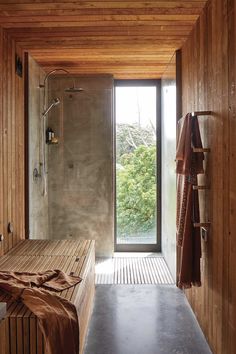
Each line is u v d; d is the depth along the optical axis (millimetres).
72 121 5152
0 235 3135
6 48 3348
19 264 2957
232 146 2127
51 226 5191
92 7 2846
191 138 2766
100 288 3936
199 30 3043
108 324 3080
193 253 2799
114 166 5328
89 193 5188
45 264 2963
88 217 5191
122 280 4195
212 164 2613
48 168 5137
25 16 3008
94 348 2699
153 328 3016
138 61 4457
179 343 2777
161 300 3607
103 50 3977
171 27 3293
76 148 5168
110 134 5168
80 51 4020
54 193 5188
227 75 2223
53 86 5117
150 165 5398
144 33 3459
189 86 3488
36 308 2090
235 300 2096
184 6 2832
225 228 2287
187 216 2771
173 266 4266
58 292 2359
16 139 3648
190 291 3457
